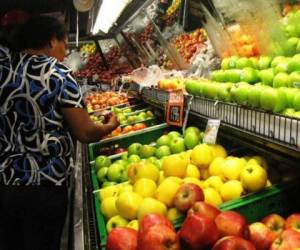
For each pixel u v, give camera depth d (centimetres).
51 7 644
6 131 183
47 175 184
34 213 186
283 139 124
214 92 194
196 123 270
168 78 334
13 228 220
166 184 160
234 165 174
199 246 114
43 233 193
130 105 516
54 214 189
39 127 181
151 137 326
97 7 513
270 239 127
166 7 573
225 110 174
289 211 158
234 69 205
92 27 738
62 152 188
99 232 159
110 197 175
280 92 142
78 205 196
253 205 154
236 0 235
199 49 368
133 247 124
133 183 184
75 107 183
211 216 127
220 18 264
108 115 239
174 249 115
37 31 192
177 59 398
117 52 891
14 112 179
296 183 161
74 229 168
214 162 186
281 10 222
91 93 774
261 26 214
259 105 149
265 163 177
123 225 157
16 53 184
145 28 625
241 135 156
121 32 747
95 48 997
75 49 1060
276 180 174
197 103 221
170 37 508
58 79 180
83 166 281
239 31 241
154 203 151
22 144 182
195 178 184
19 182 182
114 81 707
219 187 171
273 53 206
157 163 218
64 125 190
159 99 312
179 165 183
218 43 276
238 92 162
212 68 285
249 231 127
